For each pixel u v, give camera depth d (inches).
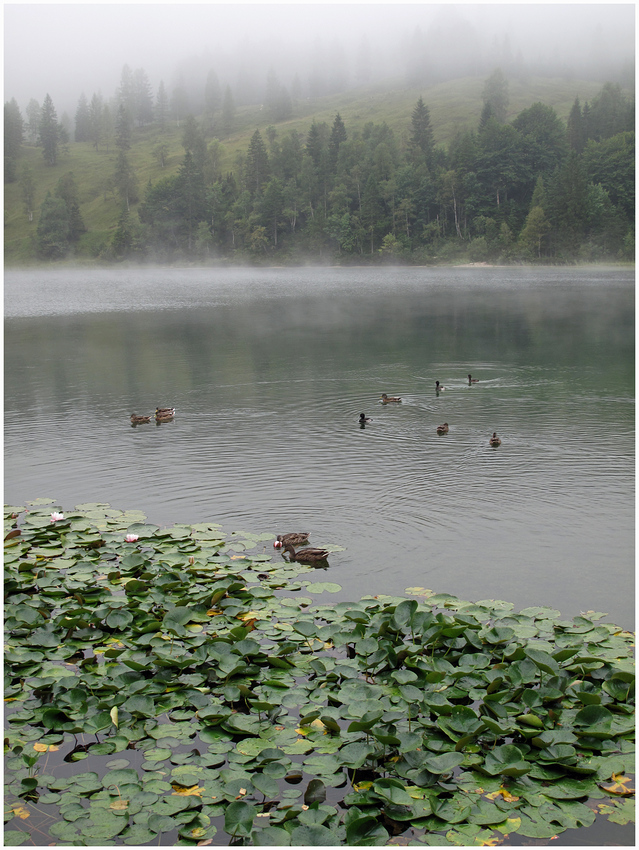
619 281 3946.9
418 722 313.9
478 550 507.2
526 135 6407.5
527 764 287.4
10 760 291.1
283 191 6988.2
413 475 688.4
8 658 361.4
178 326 2144.4
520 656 352.5
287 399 1087.0
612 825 257.6
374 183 6358.3
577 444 799.1
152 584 445.1
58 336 1908.2
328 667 355.3
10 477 697.6
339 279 4714.6
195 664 364.2
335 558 493.7
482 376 1266.0
